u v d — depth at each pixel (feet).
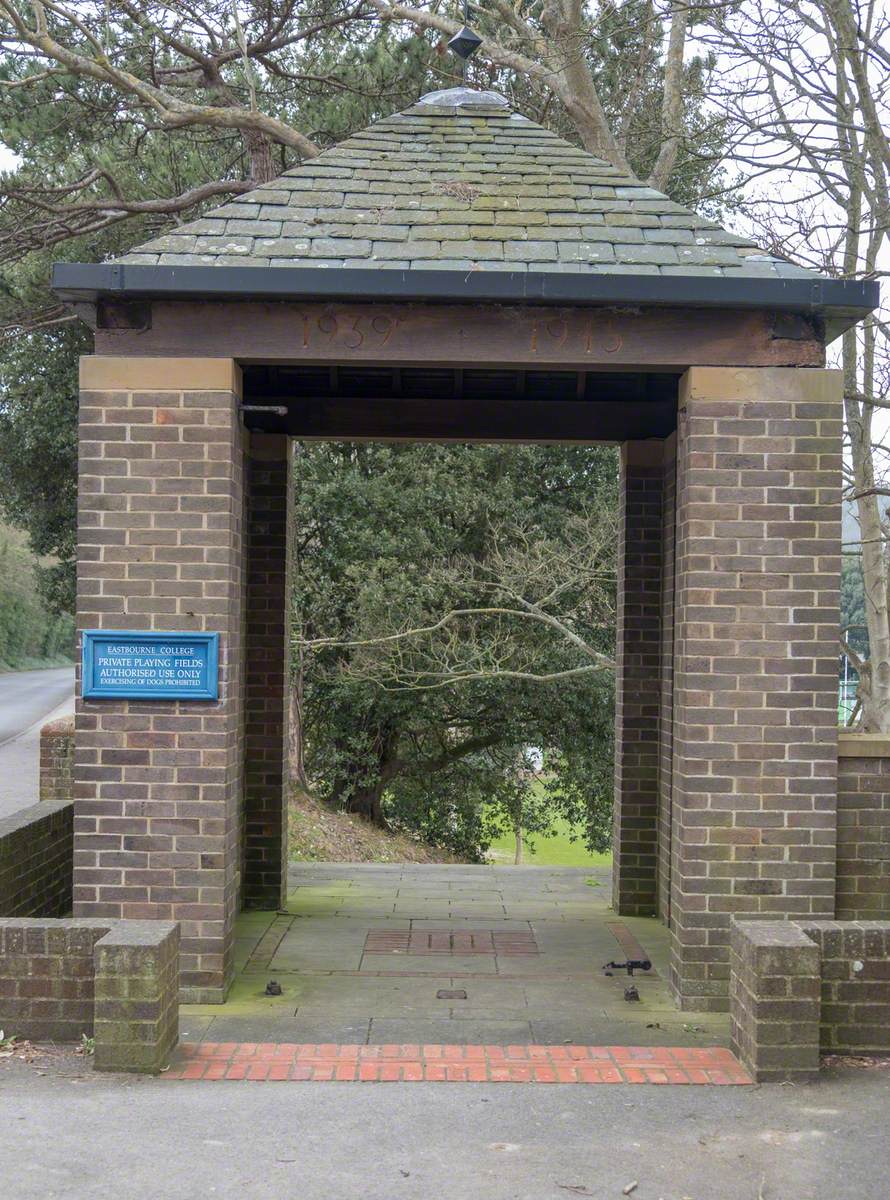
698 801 22.18
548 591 62.23
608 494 67.15
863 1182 14.35
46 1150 14.89
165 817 22.11
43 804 30.17
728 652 22.25
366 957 25.71
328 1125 15.85
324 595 66.18
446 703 69.36
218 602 22.25
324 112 57.00
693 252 22.88
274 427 29.40
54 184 58.44
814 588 22.24
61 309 61.05
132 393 22.26
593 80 57.47
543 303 22.00
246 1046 19.04
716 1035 20.58
